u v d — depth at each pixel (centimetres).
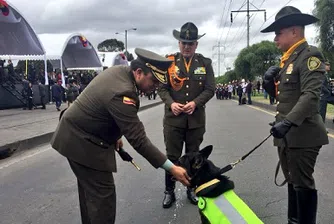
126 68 295
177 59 459
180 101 451
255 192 505
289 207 370
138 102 290
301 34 322
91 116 284
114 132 296
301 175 328
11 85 1941
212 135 1021
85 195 302
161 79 287
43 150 852
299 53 318
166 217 432
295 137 320
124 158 332
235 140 925
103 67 3591
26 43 2120
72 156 290
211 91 451
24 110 1816
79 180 301
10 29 1956
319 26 1953
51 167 682
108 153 298
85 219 317
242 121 1391
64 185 563
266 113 1762
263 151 772
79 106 289
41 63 3128
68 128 291
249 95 2673
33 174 633
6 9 1730
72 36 2742
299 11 326
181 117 450
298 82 317
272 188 520
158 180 579
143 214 443
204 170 317
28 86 1858
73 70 3759
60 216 441
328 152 746
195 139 461
